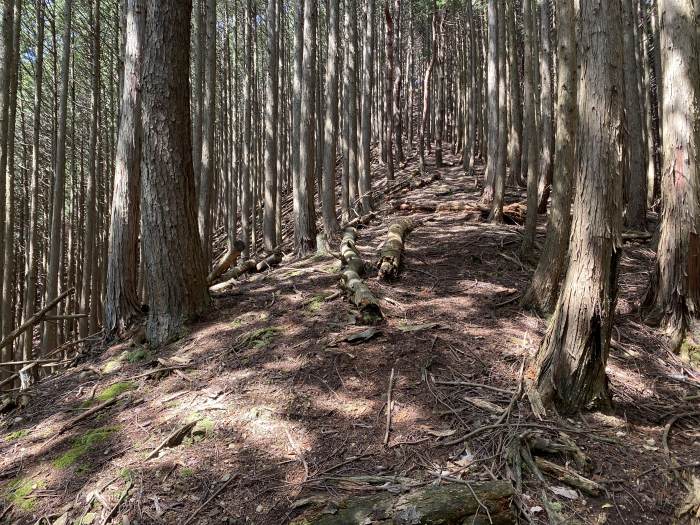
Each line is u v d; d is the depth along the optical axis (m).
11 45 8.59
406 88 27.14
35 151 11.62
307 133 9.29
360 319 4.87
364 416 3.53
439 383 3.85
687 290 4.73
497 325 4.84
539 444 3.07
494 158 10.46
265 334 4.85
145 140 5.18
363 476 2.93
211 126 10.77
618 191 3.37
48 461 3.52
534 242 7.01
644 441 3.25
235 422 3.60
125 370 4.81
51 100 17.03
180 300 5.30
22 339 10.93
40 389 4.86
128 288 5.93
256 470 3.10
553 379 3.56
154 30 5.05
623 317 5.17
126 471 3.19
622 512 2.63
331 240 9.28
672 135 4.82
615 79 3.25
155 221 5.21
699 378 4.21
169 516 2.79
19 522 2.96
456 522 2.49
